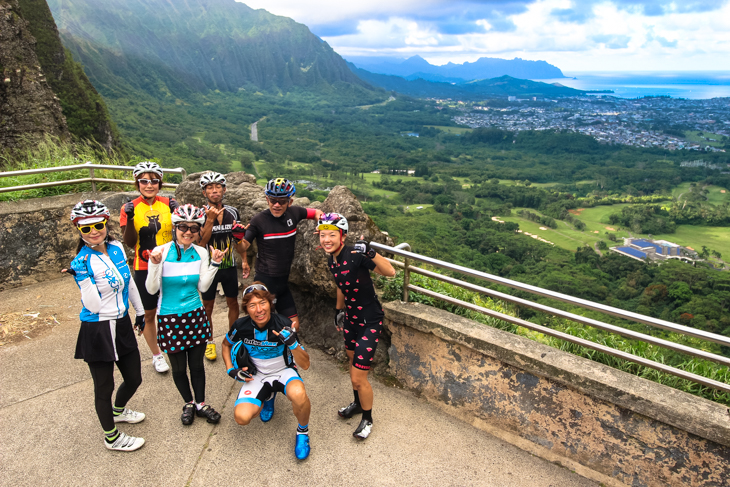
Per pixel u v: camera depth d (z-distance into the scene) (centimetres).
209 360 336
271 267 295
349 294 252
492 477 230
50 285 478
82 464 235
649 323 192
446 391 280
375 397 294
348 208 337
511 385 250
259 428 265
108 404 234
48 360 337
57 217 485
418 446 251
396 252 291
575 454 233
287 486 222
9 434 258
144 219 304
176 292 247
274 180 280
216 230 315
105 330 222
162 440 254
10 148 1603
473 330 264
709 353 183
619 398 211
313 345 355
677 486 204
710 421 188
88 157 660
